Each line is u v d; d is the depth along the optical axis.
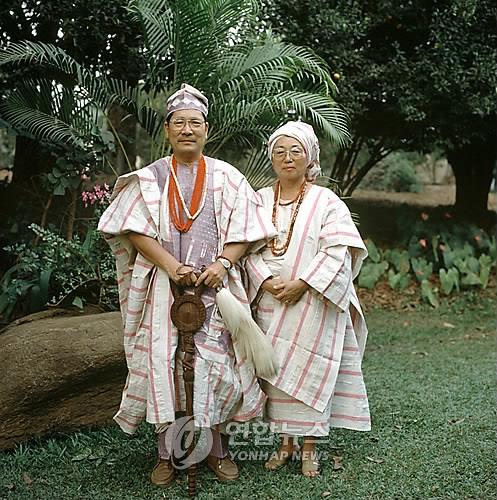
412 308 7.75
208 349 3.08
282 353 3.22
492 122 8.06
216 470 3.29
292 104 4.71
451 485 3.18
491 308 7.73
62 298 4.64
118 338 3.74
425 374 5.25
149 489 3.18
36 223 5.50
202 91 4.83
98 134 5.06
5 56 4.57
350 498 3.08
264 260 3.26
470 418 4.13
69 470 3.39
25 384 3.52
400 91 7.39
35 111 4.95
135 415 3.22
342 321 3.30
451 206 10.20
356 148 8.77
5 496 3.12
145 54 5.31
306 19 6.86
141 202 3.13
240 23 5.06
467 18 7.06
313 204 3.26
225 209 3.15
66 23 5.28
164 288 3.10
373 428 3.96
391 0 7.28
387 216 10.39
